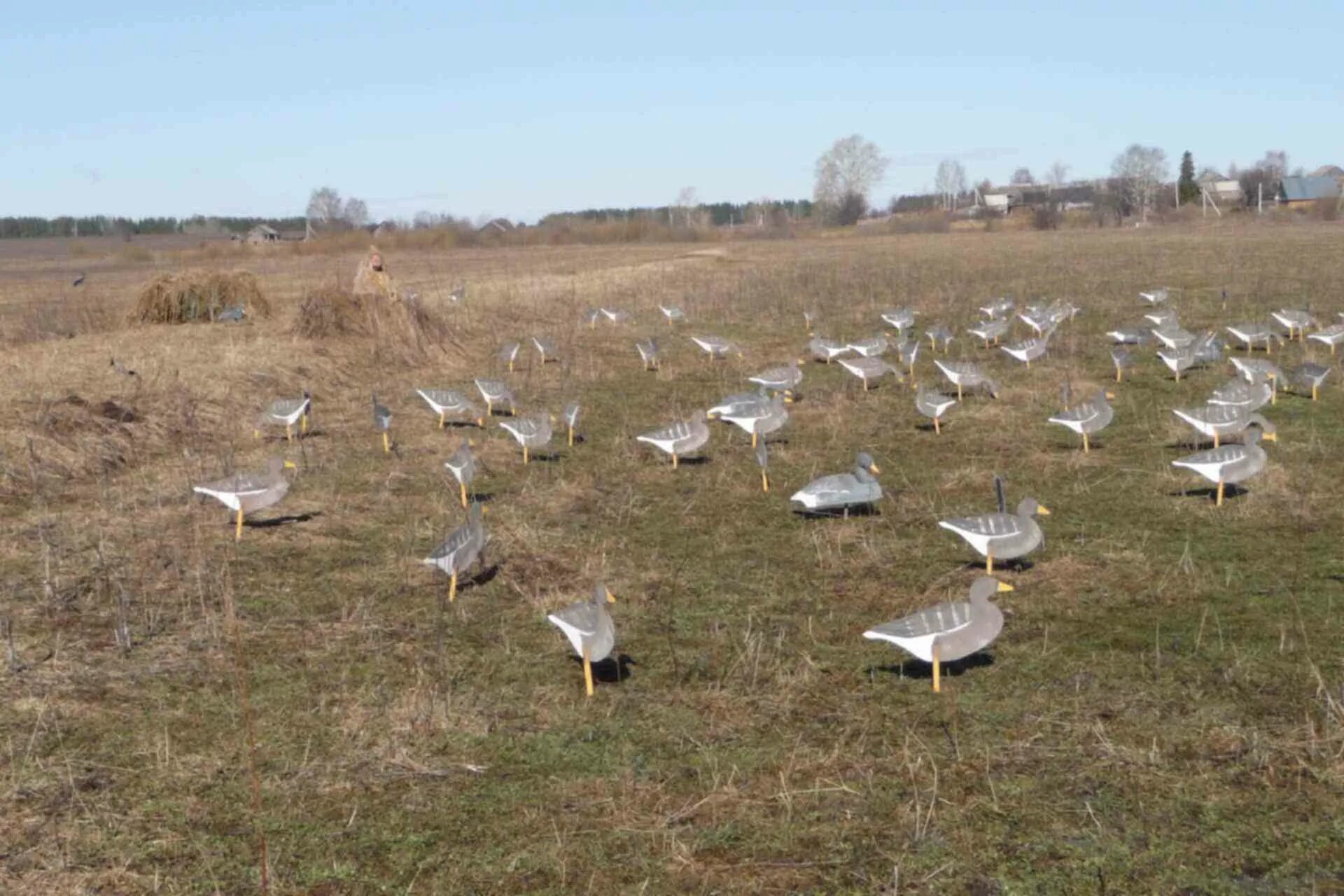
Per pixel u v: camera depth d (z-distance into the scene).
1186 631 11.18
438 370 26.05
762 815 8.12
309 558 13.58
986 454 18.69
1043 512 12.60
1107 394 22.44
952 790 8.38
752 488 17.02
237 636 9.97
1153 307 36.38
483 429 20.78
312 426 20.23
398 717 9.52
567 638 11.26
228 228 139.25
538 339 27.92
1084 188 150.75
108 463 16.80
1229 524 14.49
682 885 7.34
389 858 7.64
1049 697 9.84
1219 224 103.56
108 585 12.32
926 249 71.75
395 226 111.94
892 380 25.75
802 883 7.34
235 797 8.35
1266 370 22.25
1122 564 13.16
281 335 25.88
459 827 8.00
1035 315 30.61
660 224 123.75
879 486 15.20
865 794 8.36
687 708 9.77
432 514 15.45
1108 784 8.42
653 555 13.93
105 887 7.27
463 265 62.38
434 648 11.03
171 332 26.44
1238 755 8.76
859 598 12.45
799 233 122.31
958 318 36.00
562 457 18.94
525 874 7.48
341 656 10.80
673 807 8.23
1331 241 64.94
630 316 35.72
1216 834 7.78
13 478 15.38
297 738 9.20
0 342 25.42
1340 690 9.59
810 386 25.23
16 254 95.69
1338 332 26.41
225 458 16.94
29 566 12.73
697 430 17.61
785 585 12.86
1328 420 20.17
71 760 8.77
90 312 30.95
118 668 10.35
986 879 7.36
